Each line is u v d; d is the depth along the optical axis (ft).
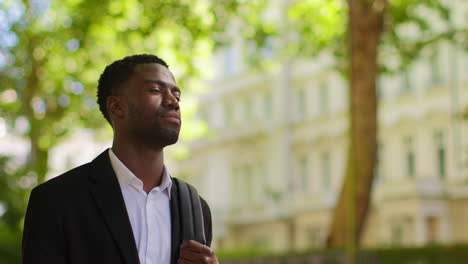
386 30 61.62
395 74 64.64
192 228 7.93
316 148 129.59
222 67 152.35
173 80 8.09
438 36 61.87
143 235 7.67
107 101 8.04
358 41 51.60
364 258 48.75
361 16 51.52
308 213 127.54
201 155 156.56
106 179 7.73
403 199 108.27
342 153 124.36
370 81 51.21
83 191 7.66
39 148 59.82
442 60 107.14
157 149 7.95
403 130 112.98
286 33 65.57
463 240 103.40
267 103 141.28
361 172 50.14
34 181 43.73
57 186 7.67
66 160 70.28
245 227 143.13
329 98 127.13
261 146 141.69
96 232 7.49
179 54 60.13
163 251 7.72
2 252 34.99
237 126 146.00
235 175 147.54
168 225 7.86
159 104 7.84
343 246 50.21
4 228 38.37
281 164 135.23
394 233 110.22
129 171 7.79
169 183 7.98
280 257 47.78
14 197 41.47
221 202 149.79
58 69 64.80
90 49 62.23
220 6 58.85
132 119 7.82
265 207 136.26
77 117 66.85
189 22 58.13
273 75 137.90
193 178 158.81
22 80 62.95
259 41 62.49
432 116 108.37
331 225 51.88
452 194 104.83
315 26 65.21
